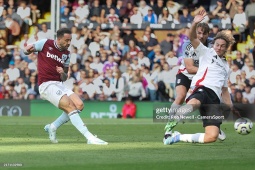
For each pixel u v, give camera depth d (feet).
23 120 264.31
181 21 322.75
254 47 319.68
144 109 301.02
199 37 154.71
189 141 143.84
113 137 175.32
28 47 151.12
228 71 145.18
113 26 321.32
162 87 308.40
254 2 323.57
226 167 106.73
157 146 145.28
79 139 164.86
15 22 325.42
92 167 104.47
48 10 328.70
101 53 315.78
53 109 304.91
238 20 323.78
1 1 327.67
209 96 141.18
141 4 323.78
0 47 320.70
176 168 104.73
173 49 315.58
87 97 308.19
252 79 311.27
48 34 326.24
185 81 163.53
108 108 302.86
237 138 172.76
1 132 189.88
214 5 326.65
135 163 110.73
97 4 324.39
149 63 313.12
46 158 118.21
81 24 322.34
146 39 317.83
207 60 143.02
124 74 309.83
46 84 151.23
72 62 314.14
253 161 116.37
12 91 310.86
